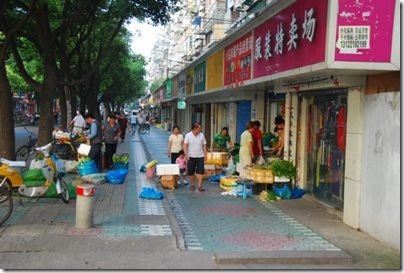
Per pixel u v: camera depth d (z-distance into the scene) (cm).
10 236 740
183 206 1032
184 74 3148
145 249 694
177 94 3594
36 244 704
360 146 832
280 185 1152
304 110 1179
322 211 991
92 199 805
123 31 2695
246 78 1384
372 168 788
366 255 693
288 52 958
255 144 1282
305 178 1178
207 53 2120
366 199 808
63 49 1780
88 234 762
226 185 1225
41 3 1307
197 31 3800
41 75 3312
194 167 1230
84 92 2956
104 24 2472
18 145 2512
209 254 681
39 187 970
